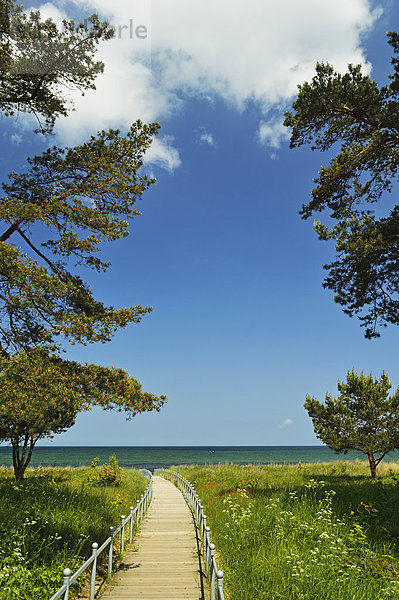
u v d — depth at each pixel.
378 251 13.49
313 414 26.38
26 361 10.62
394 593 6.86
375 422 24.86
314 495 13.96
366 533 10.12
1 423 20.58
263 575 7.84
